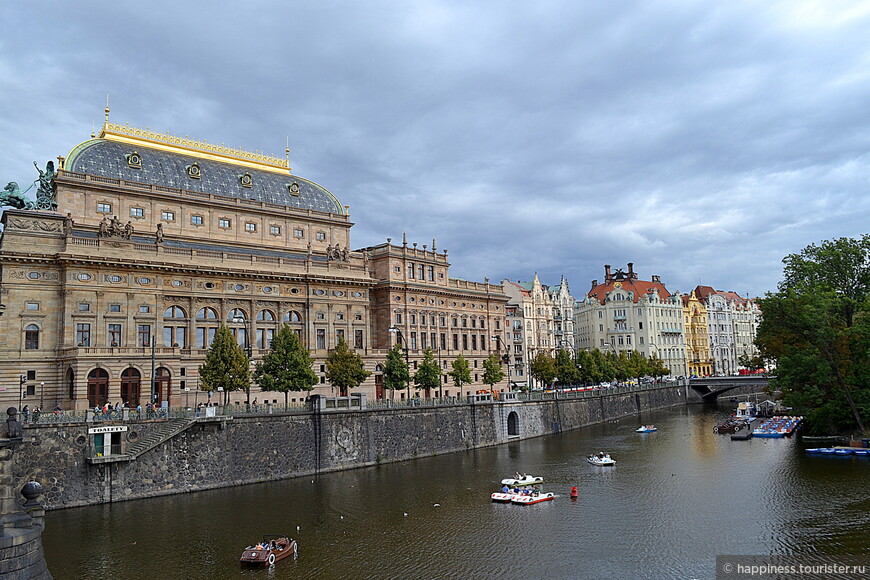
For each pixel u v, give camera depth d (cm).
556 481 7475
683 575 4538
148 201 9431
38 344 8012
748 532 5375
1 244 8125
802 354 9669
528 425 11312
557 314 19538
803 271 11231
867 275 10744
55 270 8175
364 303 11081
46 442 5962
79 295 8169
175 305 9000
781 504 6138
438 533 5544
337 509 6250
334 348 9994
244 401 9256
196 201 9838
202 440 6900
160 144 10281
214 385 7944
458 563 4847
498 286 14212
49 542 5188
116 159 9450
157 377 8519
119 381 8125
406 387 10912
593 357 15688
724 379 17612
